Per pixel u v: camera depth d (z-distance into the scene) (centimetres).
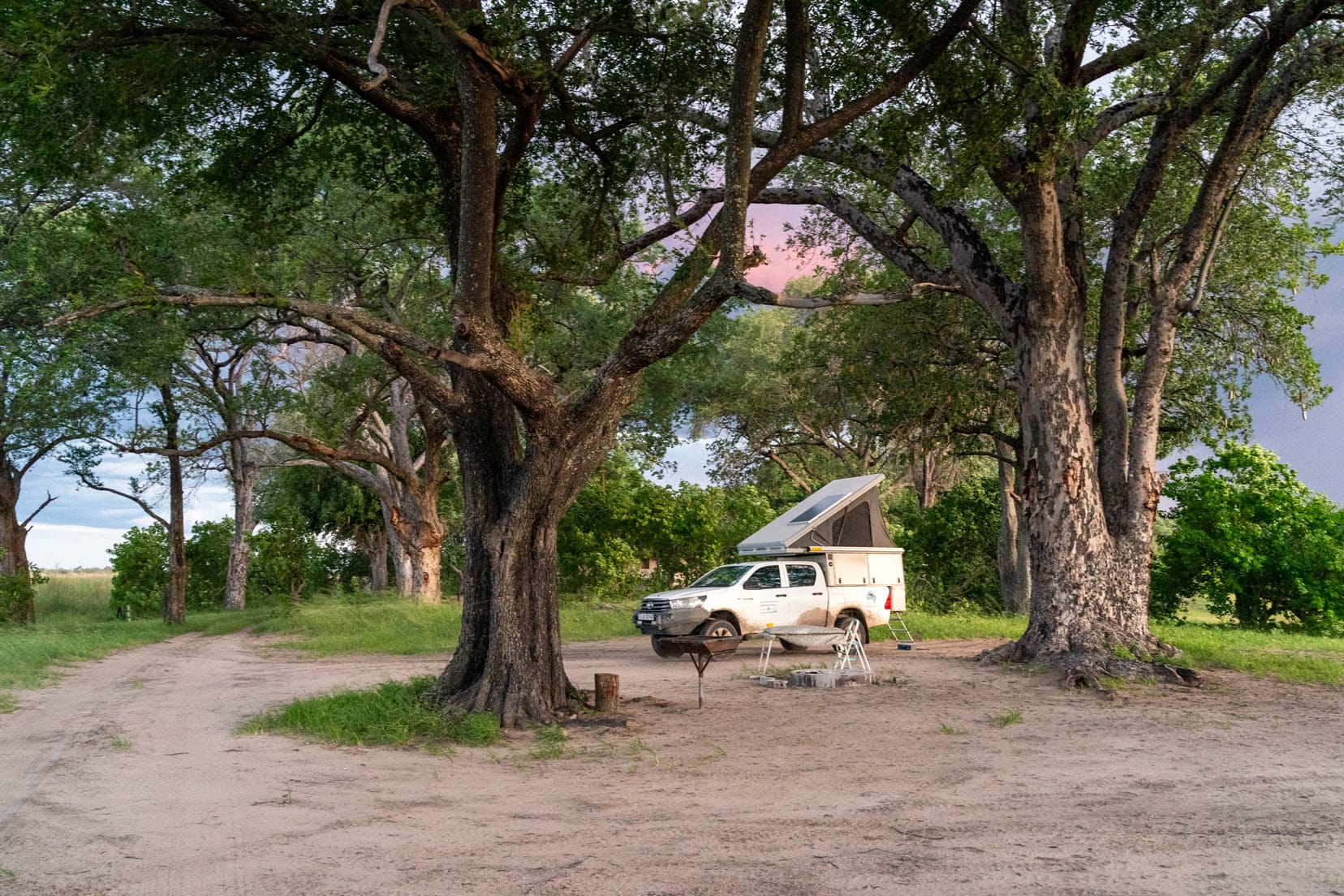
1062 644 1449
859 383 2688
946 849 534
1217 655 1527
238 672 1639
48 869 507
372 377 2795
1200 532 2536
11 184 1212
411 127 1205
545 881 481
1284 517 2481
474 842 559
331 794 698
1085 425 1512
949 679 1377
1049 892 457
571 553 3662
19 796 690
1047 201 1466
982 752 849
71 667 1736
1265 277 2091
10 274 2425
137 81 1127
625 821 610
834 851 532
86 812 639
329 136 1450
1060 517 1484
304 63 1197
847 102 1234
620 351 1066
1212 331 2202
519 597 1047
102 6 1070
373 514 4597
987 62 1182
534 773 775
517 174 1488
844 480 2073
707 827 592
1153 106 1565
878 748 871
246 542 4069
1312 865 501
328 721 990
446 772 783
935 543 3334
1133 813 619
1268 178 1806
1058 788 699
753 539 1986
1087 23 1341
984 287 1597
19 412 2652
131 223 1463
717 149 1472
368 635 2247
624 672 1526
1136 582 1477
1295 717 1059
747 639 1802
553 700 1052
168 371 2678
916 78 1216
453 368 1128
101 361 2617
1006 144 1454
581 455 1080
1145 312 2119
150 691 1365
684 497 3666
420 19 938
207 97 1287
